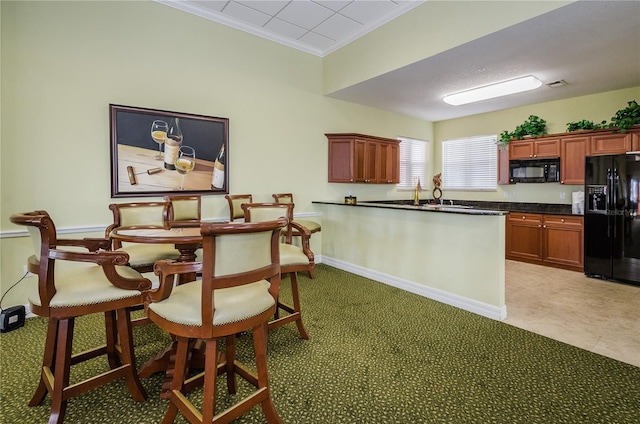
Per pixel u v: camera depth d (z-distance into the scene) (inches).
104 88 124.5
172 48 139.9
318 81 192.1
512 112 222.7
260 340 58.4
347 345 92.4
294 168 183.3
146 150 133.3
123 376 66.6
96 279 64.3
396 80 166.1
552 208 204.8
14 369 79.6
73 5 117.6
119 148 127.3
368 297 132.5
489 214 110.9
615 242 153.4
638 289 143.4
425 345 92.4
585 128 181.0
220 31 153.3
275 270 58.2
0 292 108.7
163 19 137.5
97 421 62.4
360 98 200.2
